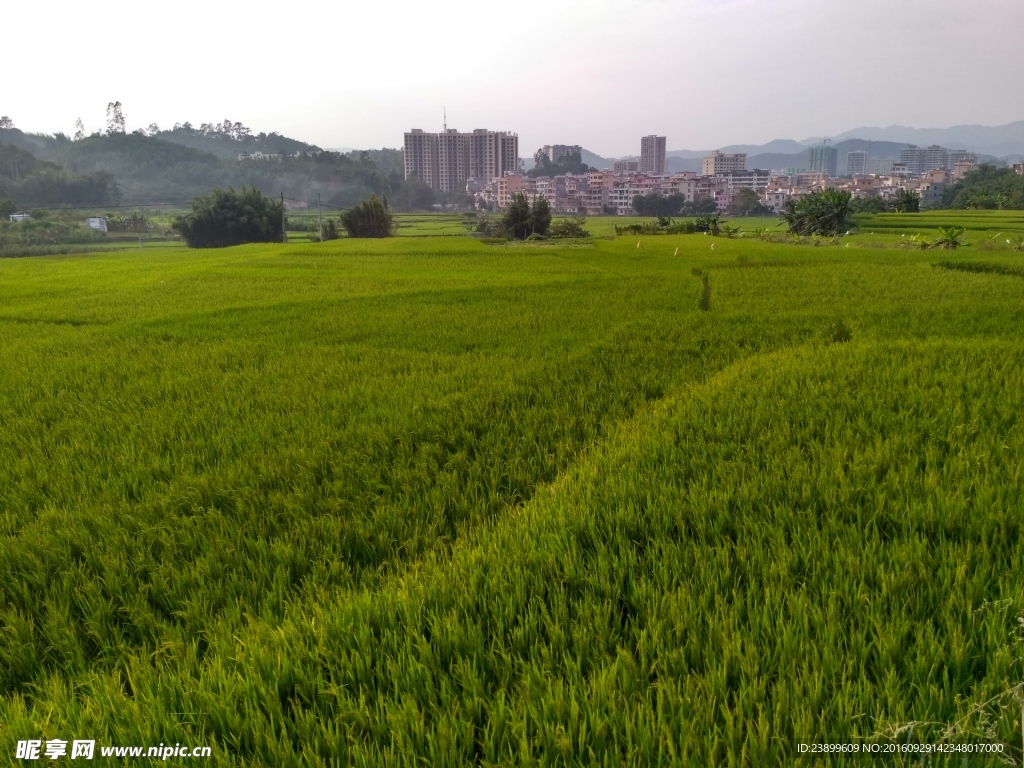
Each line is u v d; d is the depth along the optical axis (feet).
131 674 10.34
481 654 9.89
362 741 8.44
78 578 13.61
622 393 25.85
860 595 10.52
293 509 16.17
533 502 15.85
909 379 24.90
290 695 9.78
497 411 23.86
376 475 18.10
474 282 69.92
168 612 12.71
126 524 15.92
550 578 12.17
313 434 21.88
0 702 10.09
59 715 9.34
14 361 35.96
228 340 40.65
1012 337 34.17
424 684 9.33
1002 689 8.23
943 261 75.72
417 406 24.67
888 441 17.63
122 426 23.82
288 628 10.84
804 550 12.29
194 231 203.21
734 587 11.22
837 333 34.63
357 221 217.56
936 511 13.79
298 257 109.60
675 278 68.90
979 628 9.70
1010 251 95.96
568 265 89.86
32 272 93.50
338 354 35.88
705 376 28.35
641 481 16.40
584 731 7.95
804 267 76.74
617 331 39.50
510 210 196.95
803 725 7.80
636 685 8.95
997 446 16.98
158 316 49.78
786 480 15.93
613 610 10.94
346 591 12.44
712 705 8.24
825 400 22.36
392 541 14.60
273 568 13.79
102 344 40.63
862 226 170.09
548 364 31.68
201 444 21.47
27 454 21.26
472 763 7.82
